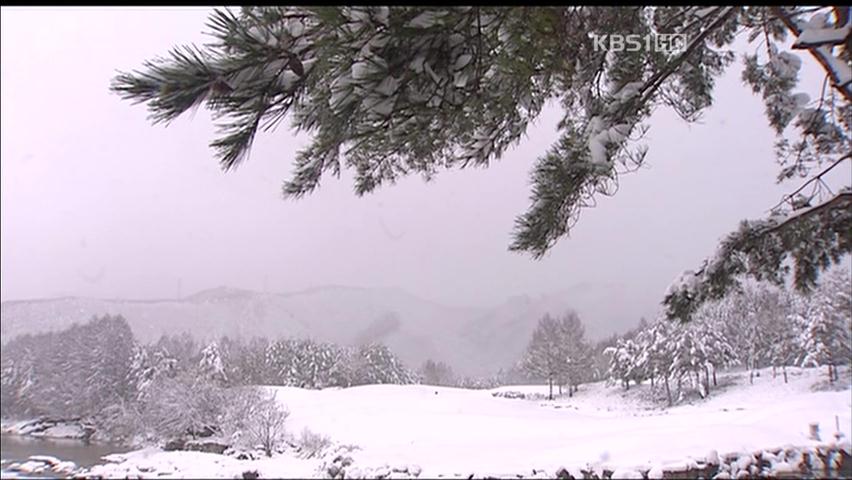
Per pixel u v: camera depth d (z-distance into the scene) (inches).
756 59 151.6
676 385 1091.3
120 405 965.8
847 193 138.9
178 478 655.1
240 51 61.5
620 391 1195.9
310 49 65.1
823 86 150.5
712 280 149.9
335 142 83.4
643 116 110.8
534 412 1062.4
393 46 63.7
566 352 1185.4
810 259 161.0
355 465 659.4
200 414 876.6
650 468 539.2
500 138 98.9
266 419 840.9
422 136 84.5
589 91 112.2
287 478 661.9
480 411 1032.8
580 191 101.9
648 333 1133.1
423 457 681.0
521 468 594.2
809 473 514.3
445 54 67.7
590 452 623.2
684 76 135.9
